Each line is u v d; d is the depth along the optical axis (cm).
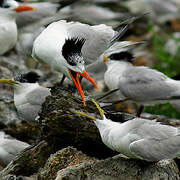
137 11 2294
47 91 1257
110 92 1160
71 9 1752
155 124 845
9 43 1420
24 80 1273
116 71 1347
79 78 1162
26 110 1253
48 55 1079
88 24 1225
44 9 1400
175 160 970
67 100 1020
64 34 1102
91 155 1017
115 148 854
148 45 2117
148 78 1221
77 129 991
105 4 2211
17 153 1109
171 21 2380
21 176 977
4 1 1376
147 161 872
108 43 1194
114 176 866
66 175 866
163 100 1209
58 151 962
